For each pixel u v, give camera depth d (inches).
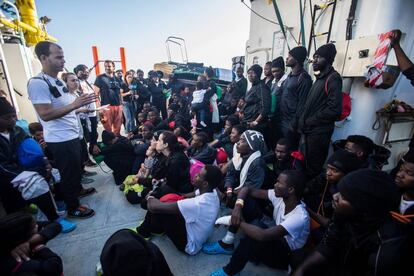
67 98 76.5
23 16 170.2
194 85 220.2
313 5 116.6
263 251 56.6
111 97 172.6
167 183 88.0
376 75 78.1
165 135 88.6
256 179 74.1
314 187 72.4
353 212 36.1
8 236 40.4
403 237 33.0
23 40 145.8
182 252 67.9
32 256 45.9
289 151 82.0
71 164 79.0
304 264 43.0
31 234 44.1
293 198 56.1
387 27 83.4
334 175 58.1
